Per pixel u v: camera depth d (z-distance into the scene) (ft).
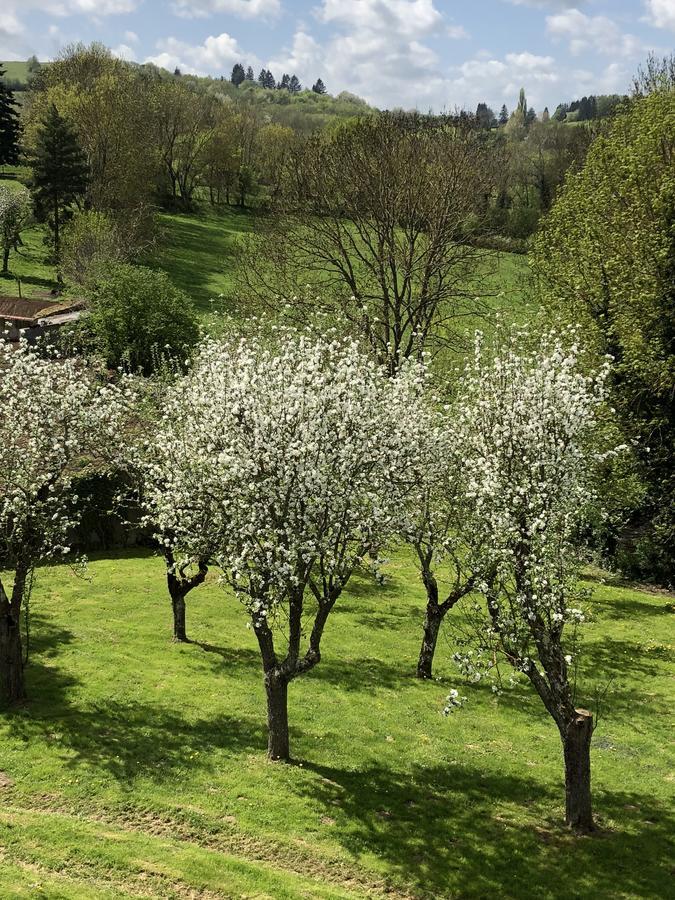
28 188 287.69
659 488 123.13
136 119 318.24
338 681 79.97
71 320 188.14
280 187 175.22
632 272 119.96
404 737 69.41
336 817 55.47
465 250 146.82
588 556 102.68
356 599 106.11
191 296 257.75
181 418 74.95
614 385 120.26
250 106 630.33
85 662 78.02
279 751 62.85
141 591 101.50
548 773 65.26
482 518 61.05
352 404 58.59
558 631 56.75
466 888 49.16
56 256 269.44
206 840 51.80
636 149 129.90
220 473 57.26
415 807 58.23
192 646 85.35
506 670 87.81
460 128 165.78
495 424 61.36
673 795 62.90
